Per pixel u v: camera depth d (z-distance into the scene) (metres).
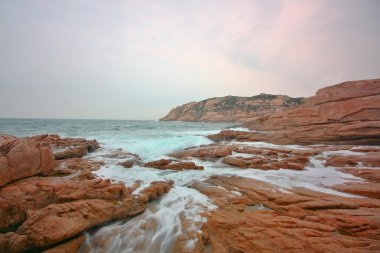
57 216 5.79
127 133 30.22
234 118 86.94
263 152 14.59
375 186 8.17
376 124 15.46
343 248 4.76
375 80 19.91
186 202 7.55
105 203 6.67
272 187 8.48
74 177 8.24
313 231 5.38
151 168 12.08
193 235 5.59
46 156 8.55
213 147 16.39
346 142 16.66
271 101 87.31
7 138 10.73
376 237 5.13
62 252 5.21
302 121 20.91
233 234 5.53
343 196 7.54
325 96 21.75
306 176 10.20
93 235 6.08
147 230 6.16
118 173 10.65
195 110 120.50
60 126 47.72
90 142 16.23
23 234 5.32
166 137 23.94
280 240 5.13
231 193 8.13
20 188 6.73
